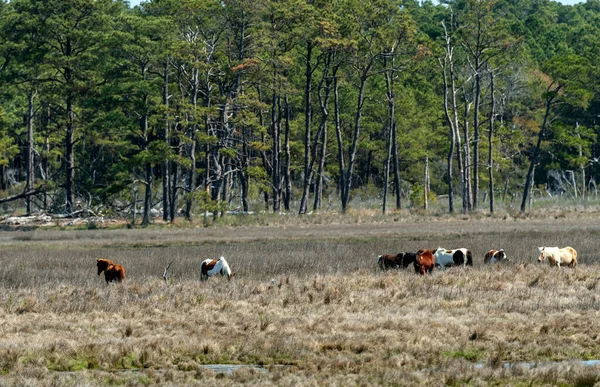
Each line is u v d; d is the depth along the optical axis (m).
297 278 29.19
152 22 67.56
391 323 20.09
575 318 20.91
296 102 84.88
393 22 72.19
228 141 73.69
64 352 17.77
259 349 18.00
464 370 16.08
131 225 63.31
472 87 86.00
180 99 65.94
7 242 50.62
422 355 17.41
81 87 70.12
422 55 71.00
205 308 23.19
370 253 37.41
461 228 53.19
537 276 27.91
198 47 65.25
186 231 56.03
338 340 18.48
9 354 17.17
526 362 17.31
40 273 31.77
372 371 16.30
